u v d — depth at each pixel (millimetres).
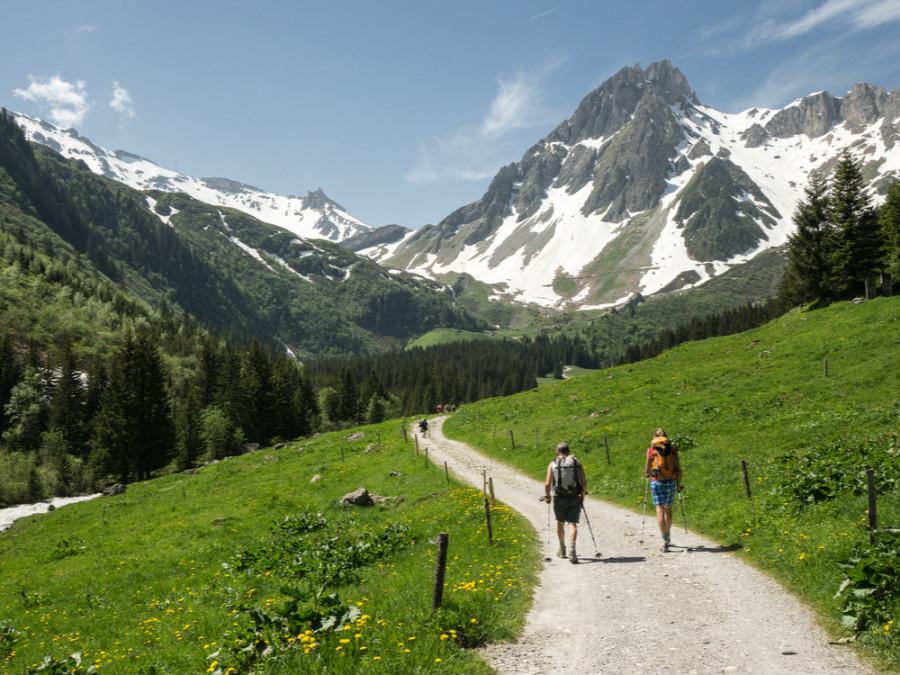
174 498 43938
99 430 80438
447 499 24500
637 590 10125
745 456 22250
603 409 41562
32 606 20625
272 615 8305
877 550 8305
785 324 55562
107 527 37000
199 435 91812
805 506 13867
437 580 8766
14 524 49344
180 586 18875
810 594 8820
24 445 106188
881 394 27359
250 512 30656
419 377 198000
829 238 59344
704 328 189500
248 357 101312
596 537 15438
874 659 6402
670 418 33688
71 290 192000
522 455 35656
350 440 57938
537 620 8930
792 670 6410
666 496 13055
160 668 9906
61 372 123250
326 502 29469
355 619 7906
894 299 46000
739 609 8664
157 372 82688
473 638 7984
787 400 30750
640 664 6926
